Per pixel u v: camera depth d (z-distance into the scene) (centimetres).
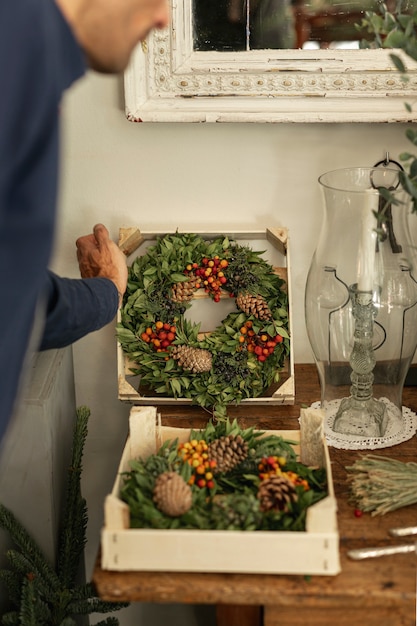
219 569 117
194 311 165
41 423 143
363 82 151
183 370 156
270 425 152
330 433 149
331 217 143
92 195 164
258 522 118
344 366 152
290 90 152
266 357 157
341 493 135
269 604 116
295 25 148
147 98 153
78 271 169
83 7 92
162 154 161
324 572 116
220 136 159
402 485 131
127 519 117
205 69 150
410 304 145
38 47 81
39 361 155
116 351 175
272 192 163
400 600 114
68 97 157
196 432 137
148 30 98
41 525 150
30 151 82
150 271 158
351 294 144
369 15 135
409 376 167
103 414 180
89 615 196
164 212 165
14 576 147
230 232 162
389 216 139
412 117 153
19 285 84
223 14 147
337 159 161
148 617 197
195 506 121
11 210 83
